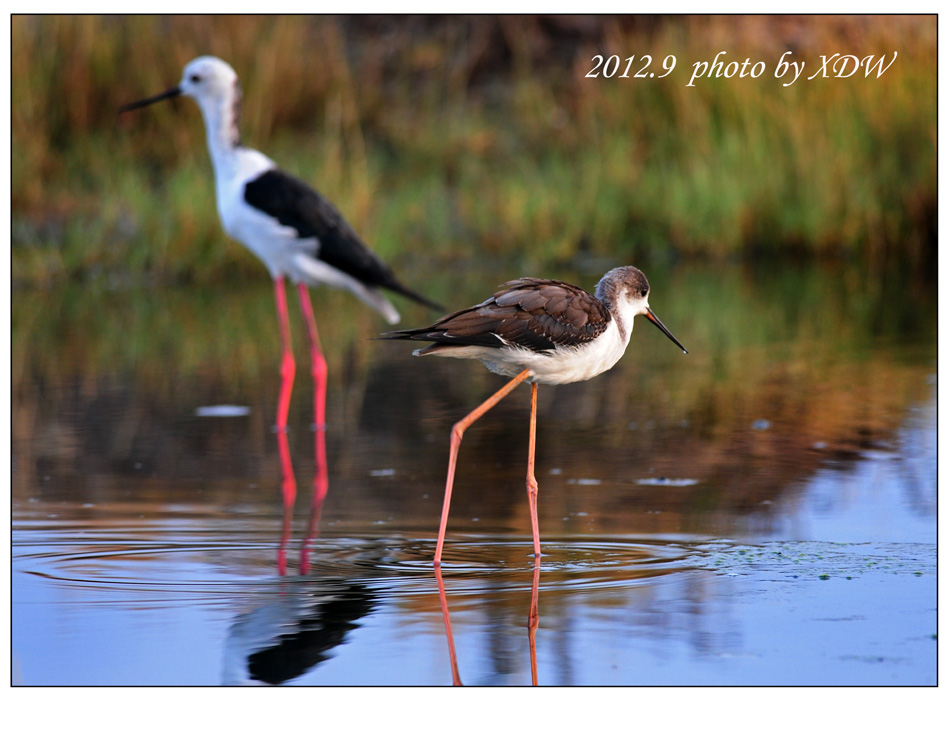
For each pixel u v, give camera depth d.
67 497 8.80
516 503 8.71
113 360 14.41
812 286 19.08
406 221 21.61
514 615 6.36
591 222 22.06
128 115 22.44
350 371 14.23
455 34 26.94
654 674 5.61
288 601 6.59
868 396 12.13
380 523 8.22
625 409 11.99
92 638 6.05
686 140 22.84
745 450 10.18
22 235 19.94
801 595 6.64
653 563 7.27
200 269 20.03
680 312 17.17
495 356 7.75
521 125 24.83
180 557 7.41
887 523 8.05
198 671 5.67
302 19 24.69
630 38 25.53
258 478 9.48
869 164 21.61
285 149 22.41
